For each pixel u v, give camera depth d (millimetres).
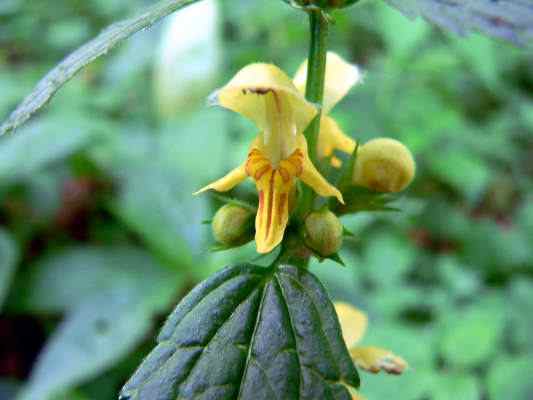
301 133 59
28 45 243
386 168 67
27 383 152
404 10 45
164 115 178
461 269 158
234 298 55
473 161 184
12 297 158
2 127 48
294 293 55
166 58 178
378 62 196
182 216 159
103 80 223
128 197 163
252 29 205
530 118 200
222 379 52
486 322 132
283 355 53
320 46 58
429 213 181
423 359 126
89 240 173
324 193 58
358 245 162
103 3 242
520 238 177
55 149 170
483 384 125
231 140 179
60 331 145
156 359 53
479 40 190
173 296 156
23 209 173
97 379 143
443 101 201
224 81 193
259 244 56
